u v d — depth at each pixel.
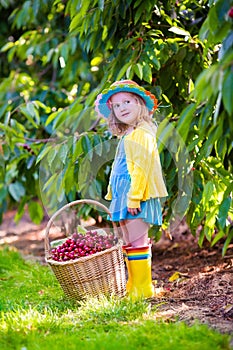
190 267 4.68
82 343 2.94
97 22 4.36
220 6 2.84
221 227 3.53
